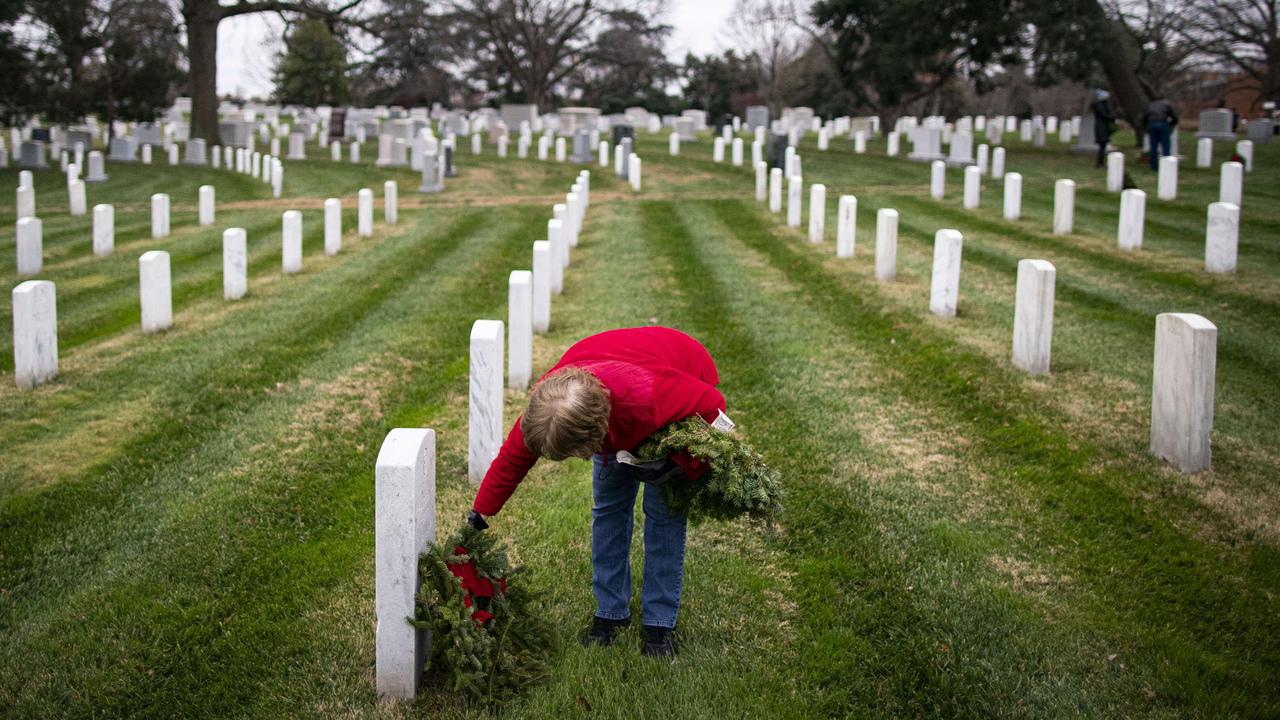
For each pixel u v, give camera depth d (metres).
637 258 14.79
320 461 6.48
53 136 41.38
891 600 4.61
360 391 8.06
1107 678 4.01
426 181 26.36
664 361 3.76
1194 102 64.12
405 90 78.31
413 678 3.74
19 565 5.10
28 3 38.91
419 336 9.98
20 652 4.27
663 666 4.03
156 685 4.03
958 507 5.64
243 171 32.97
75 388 8.22
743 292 11.92
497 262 14.88
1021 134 39.59
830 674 4.03
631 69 73.31
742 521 5.46
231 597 4.70
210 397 7.91
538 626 4.04
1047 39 29.73
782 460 6.41
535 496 5.84
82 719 3.83
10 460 6.55
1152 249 13.77
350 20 42.47
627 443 3.62
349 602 4.60
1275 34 41.94
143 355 9.29
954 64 38.47
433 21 49.78
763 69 69.94
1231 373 8.14
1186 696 3.87
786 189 25.27
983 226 16.98
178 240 17.73
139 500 5.88
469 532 3.83
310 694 3.89
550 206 22.98
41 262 14.48
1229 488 5.77
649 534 4.07
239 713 3.83
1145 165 26.59
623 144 28.28
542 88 62.97
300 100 66.50
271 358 9.09
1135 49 40.78
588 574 4.84
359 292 12.41
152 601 4.66
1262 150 30.86
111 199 26.50
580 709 3.77
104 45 42.94
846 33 37.72
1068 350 8.73
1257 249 13.60
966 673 4.03
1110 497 5.69
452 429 7.16
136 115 46.47
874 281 12.15
